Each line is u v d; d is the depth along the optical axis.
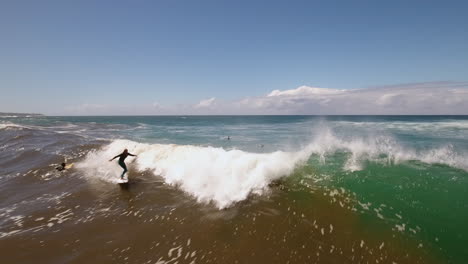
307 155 10.02
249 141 19.41
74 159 12.95
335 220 5.68
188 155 10.62
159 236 5.35
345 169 8.58
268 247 4.85
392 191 6.81
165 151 11.95
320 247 4.80
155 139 21.58
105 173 10.35
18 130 26.41
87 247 5.00
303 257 4.54
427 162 9.20
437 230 5.11
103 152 14.27
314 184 7.53
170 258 4.62
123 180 9.03
